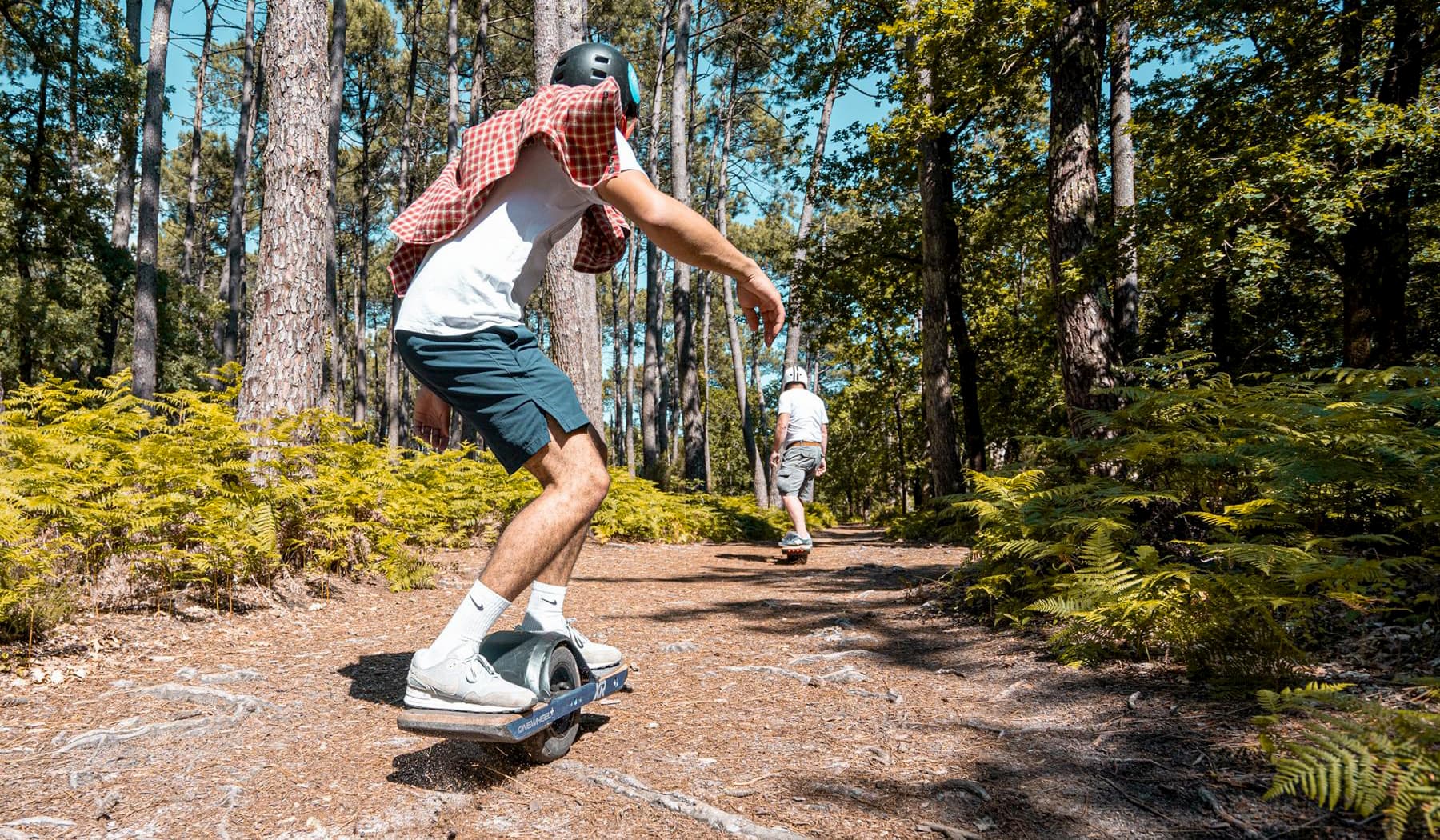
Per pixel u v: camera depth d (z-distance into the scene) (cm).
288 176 586
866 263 1599
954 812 185
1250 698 247
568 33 970
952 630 398
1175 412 452
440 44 3309
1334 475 321
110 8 2036
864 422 3438
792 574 657
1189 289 1030
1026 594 409
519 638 219
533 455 208
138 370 1568
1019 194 1570
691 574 650
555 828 179
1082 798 188
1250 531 381
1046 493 429
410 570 518
